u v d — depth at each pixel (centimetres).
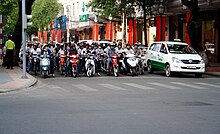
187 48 2423
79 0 6100
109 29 5372
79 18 5994
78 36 6900
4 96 1476
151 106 1216
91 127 905
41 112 1108
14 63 2902
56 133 845
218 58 3400
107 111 1123
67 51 2655
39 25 6009
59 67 2536
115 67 2334
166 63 2362
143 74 2511
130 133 845
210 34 3550
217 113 1098
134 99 1375
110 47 2484
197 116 1051
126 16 4062
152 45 2614
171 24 4244
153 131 864
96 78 2217
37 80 2028
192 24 2789
